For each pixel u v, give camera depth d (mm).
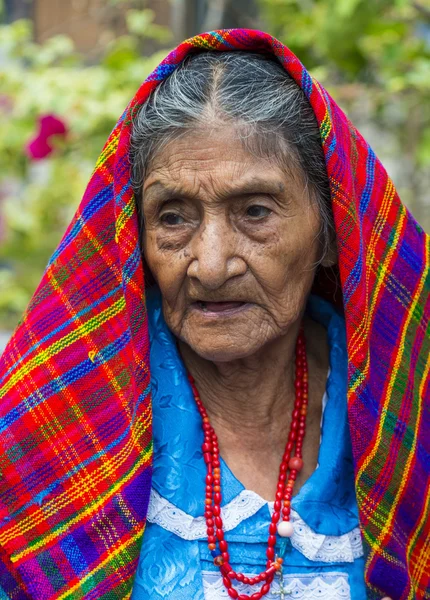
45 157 2953
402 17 2736
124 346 1198
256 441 1268
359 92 2725
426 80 2545
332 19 2525
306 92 1087
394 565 1185
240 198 1086
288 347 1264
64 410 1193
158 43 3320
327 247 1198
